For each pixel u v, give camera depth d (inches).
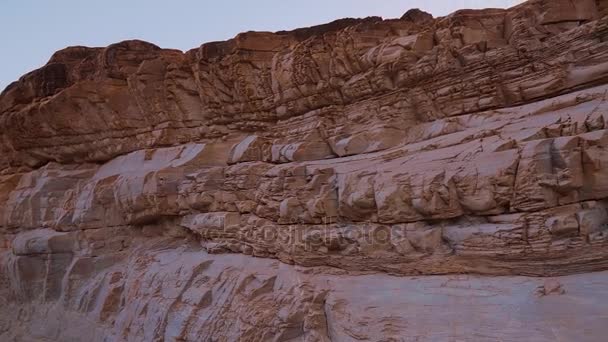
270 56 553.6
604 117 291.3
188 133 621.0
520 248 303.4
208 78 582.6
